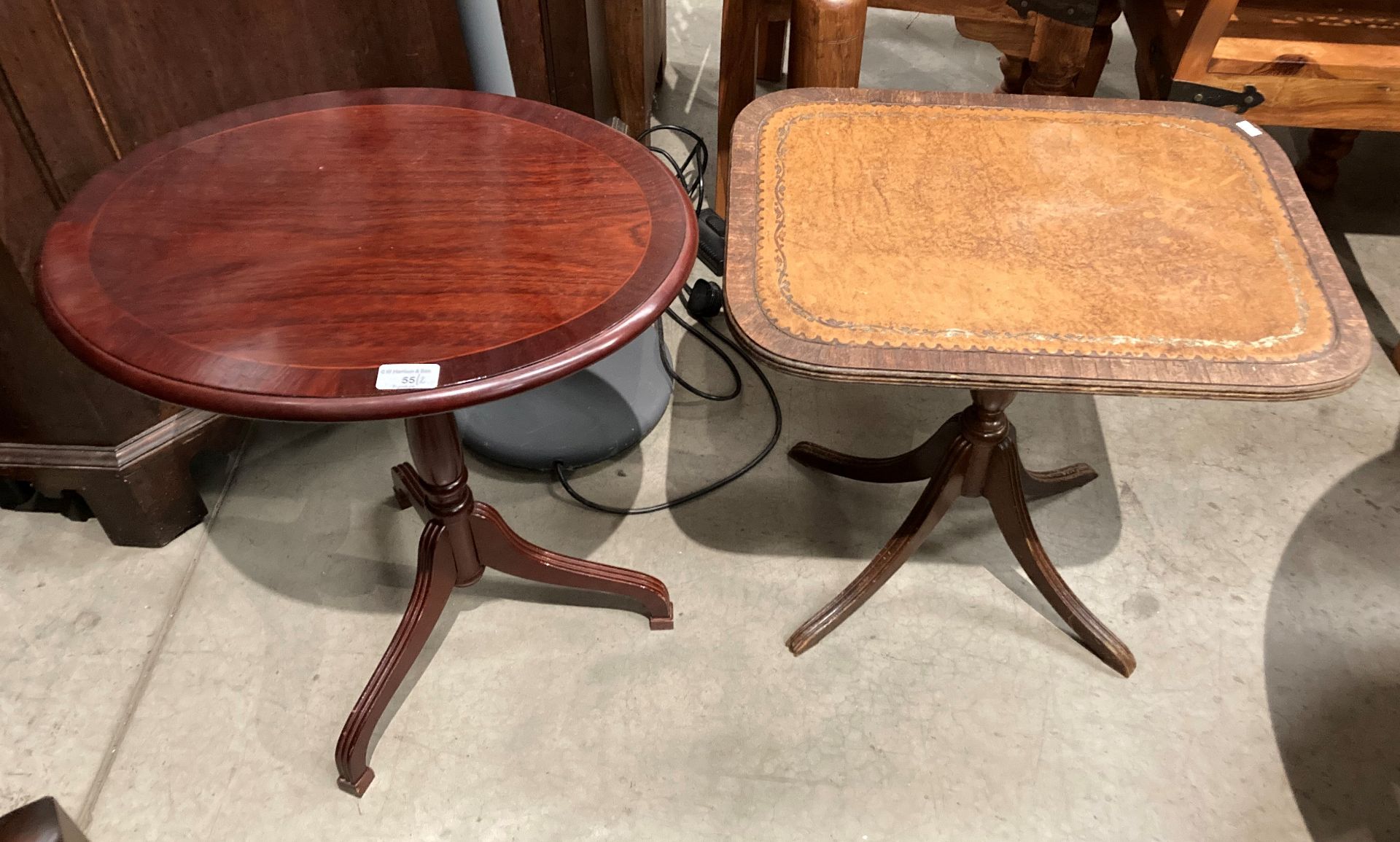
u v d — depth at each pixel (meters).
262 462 1.66
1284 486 1.66
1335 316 0.99
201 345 0.87
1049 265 1.04
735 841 1.24
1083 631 1.41
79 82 1.16
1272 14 1.61
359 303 0.91
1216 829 1.26
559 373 0.87
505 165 1.10
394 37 1.53
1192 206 1.13
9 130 1.12
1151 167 1.19
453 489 1.21
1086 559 1.55
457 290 0.93
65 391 1.32
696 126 2.38
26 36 1.09
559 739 1.32
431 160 1.10
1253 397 0.94
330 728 1.33
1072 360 0.94
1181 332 0.97
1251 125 1.25
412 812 1.25
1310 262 1.06
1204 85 1.51
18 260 1.18
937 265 1.04
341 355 0.86
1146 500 1.64
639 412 1.70
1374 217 2.18
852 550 1.56
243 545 1.54
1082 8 1.60
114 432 1.38
